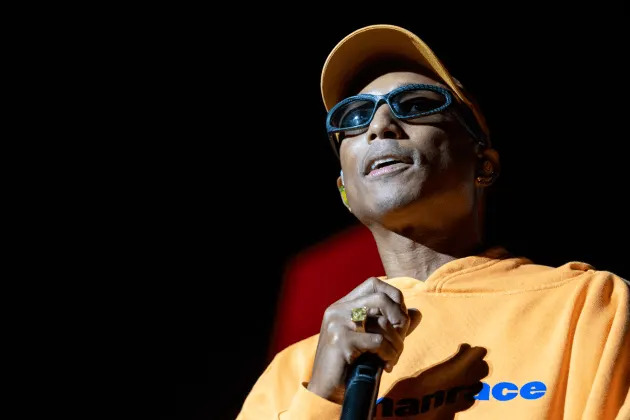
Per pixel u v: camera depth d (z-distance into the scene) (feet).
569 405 8.19
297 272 18.03
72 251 18.57
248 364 17.49
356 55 11.34
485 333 9.20
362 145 10.57
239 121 18.95
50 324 18.08
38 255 18.52
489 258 10.25
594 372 8.27
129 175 18.99
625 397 7.94
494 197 16.46
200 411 17.25
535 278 9.62
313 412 8.14
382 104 10.56
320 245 18.10
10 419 17.37
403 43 11.05
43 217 18.75
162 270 18.43
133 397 17.48
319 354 8.33
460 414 8.55
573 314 8.84
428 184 10.16
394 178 10.20
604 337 8.43
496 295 9.59
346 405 7.56
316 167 18.51
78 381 17.66
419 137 10.32
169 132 19.12
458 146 10.52
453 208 10.37
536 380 8.50
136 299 18.26
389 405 8.79
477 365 8.89
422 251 10.55
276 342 17.54
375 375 7.89
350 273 17.67
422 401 8.77
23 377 17.67
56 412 17.43
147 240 18.63
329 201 18.30
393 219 10.34
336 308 8.37
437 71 10.80
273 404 9.79
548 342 8.82
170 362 17.72
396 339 8.07
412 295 9.91
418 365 9.09
